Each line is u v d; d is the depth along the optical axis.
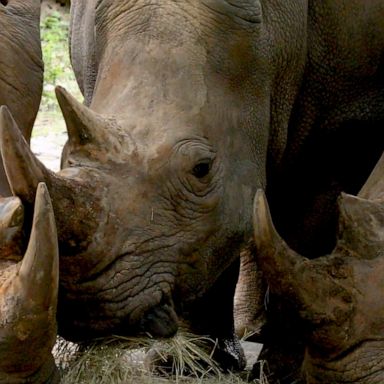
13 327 6.27
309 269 7.02
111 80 7.52
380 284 7.09
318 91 8.82
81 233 6.88
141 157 7.23
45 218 6.11
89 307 7.09
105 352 7.31
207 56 7.59
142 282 7.22
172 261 7.39
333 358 7.19
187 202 7.42
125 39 7.59
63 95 7.04
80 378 7.25
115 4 7.72
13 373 6.42
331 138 9.08
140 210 7.19
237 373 9.23
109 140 7.16
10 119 6.50
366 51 8.80
